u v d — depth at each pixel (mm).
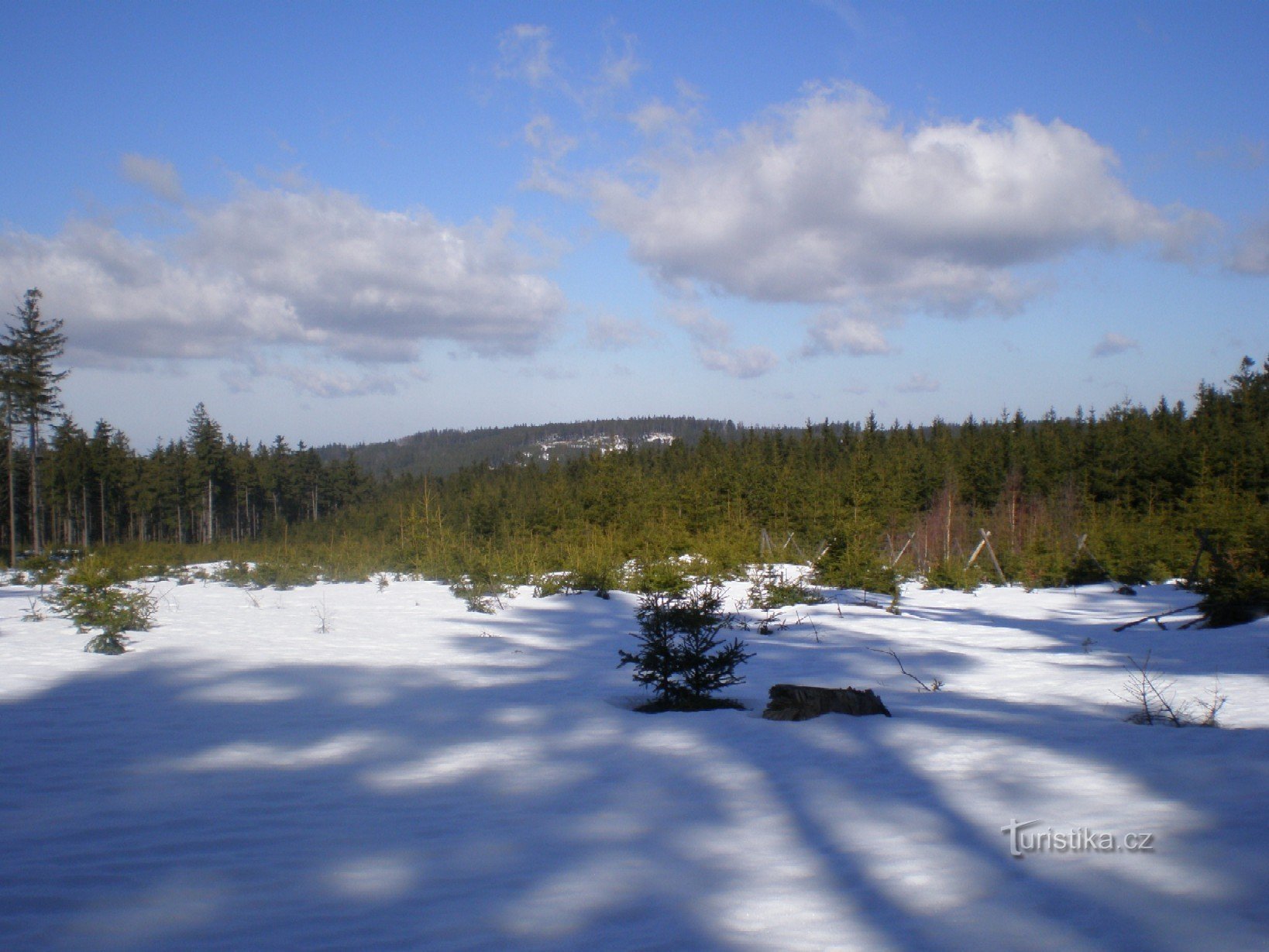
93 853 4242
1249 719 7574
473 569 22891
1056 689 9961
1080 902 3352
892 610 20219
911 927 3158
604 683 10852
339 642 14609
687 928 3203
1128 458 51312
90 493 60312
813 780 5625
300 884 3775
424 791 5625
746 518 38375
